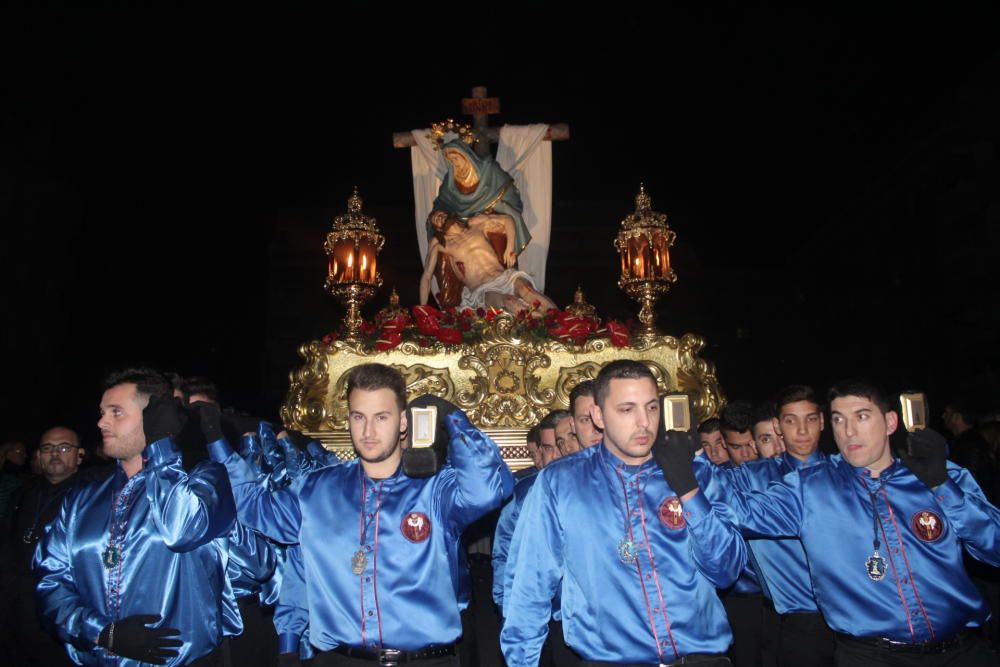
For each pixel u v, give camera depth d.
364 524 3.65
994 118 12.41
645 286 8.67
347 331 8.54
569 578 3.59
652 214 8.91
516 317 8.60
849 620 3.90
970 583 3.85
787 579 4.78
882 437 3.95
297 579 4.42
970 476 4.06
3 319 13.00
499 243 10.92
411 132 11.70
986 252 12.75
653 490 3.59
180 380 5.05
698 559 3.38
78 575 3.68
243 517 3.81
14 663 6.19
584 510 3.58
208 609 3.74
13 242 13.30
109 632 3.41
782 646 4.80
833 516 4.00
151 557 3.62
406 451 3.51
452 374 8.12
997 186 12.45
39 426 13.91
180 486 3.57
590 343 8.19
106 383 3.86
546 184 11.70
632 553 3.49
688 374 8.16
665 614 3.44
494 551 4.93
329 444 7.96
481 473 3.51
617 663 3.43
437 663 3.50
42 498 6.22
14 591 6.17
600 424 3.73
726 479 4.11
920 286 15.06
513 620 3.53
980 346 12.85
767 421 5.58
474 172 11.15
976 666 3.83
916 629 3.79
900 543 3.88
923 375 14.88
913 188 15.45
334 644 3.56
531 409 8.05
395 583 3.55
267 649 5.30
